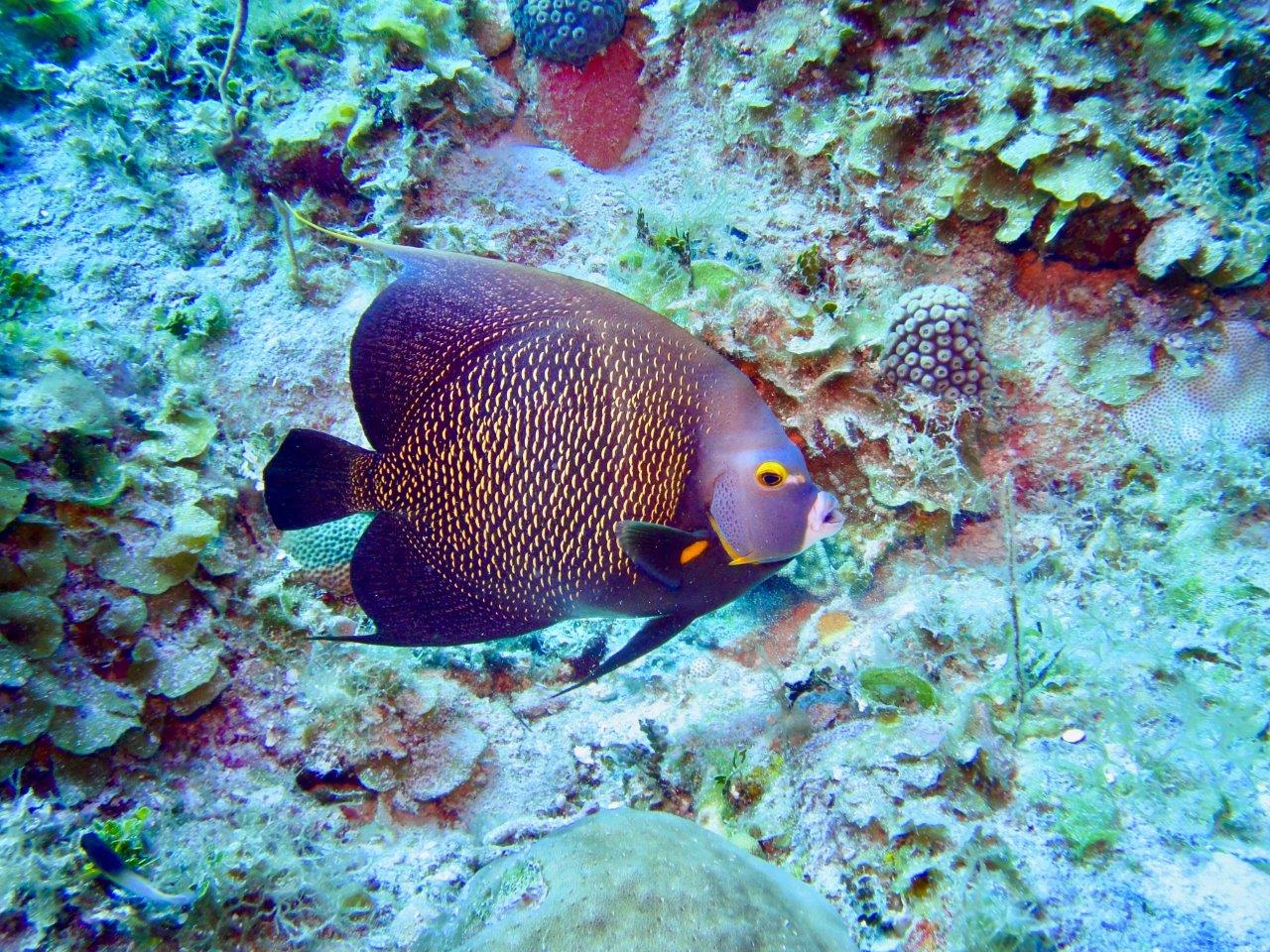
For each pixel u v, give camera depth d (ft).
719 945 1.92
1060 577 2.62
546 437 2.01
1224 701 2.15
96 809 2.17
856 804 2.14
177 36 3.67
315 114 3.22
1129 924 1.89
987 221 2.89
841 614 2.71
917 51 2.86
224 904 2.10
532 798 2.48
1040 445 2.84
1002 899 1.95
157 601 2.41
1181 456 2.70
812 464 2.84
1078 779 2.08
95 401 2.53
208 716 2.40
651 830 2.11
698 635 2.85
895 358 2.74
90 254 3.24
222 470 2.74
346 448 2.09
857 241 2.98
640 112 3.59
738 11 3.18
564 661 2.80
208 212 3.42
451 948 1.99
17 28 3.82
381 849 2.34
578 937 1.93
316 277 3.24
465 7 3.47
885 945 2.03
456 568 2.09
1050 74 2.73
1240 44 2.64
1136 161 2.68
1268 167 2.73
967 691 2.33
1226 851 1.95
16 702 2.15
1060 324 2.88
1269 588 2.37
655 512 2.03
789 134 3.05
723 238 3.00
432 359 2.03
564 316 1.99
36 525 2.30
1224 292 2.77
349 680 2.48
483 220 3.19
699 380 2.00
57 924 1.95
